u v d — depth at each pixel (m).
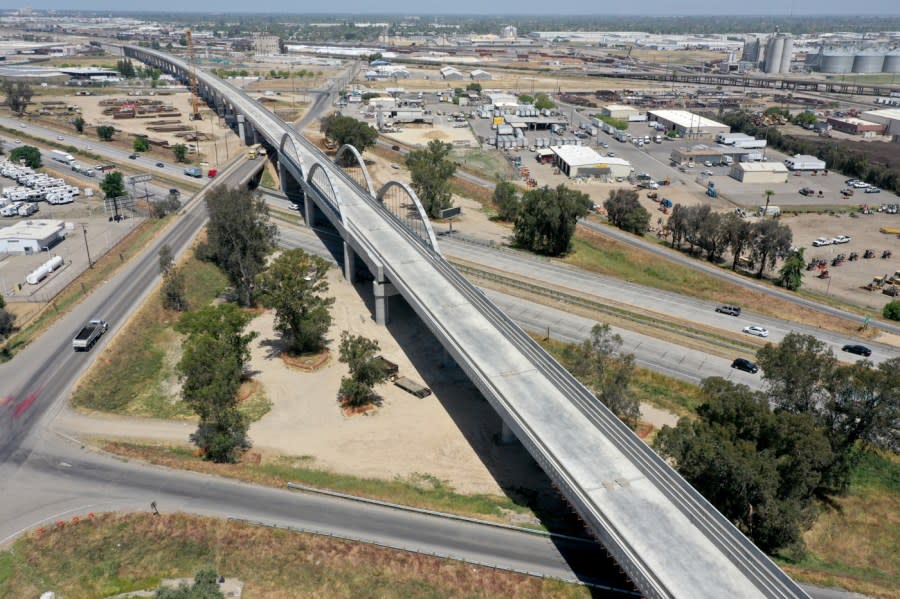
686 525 48.22
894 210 177.62
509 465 69.38
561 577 52.12
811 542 61.53
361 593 50.84
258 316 106.31
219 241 109.75
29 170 182.12
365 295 114.25
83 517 57.16
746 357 92.94
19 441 68.25
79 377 80.69
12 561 52.97
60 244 134.12
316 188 138.25
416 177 157.75
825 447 57.41
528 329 99.25
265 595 50.91
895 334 104.06
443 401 81.81
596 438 58.28
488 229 152.75
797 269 124.88
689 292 122.81
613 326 101.69
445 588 51.19
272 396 82.75
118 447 68.19
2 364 83.44
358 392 79.12
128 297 104.19
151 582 52.03
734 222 135.00
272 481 63.16
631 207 152.88
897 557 59.88
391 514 59.38
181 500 59.81
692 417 78.88
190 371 69.50
